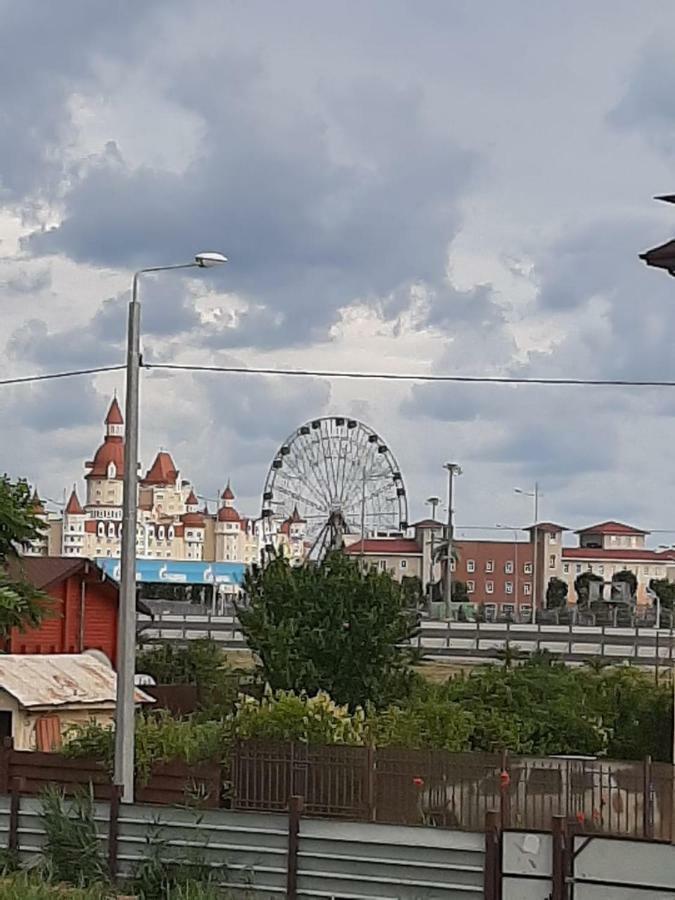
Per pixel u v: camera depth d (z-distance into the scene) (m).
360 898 16.95
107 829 18.73
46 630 40.56
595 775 23.59
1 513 24.98
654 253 20.53
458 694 33.16
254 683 37.31
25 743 33.56
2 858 19.20
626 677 34.06
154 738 25.12
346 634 35.16
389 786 24.05
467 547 166.12
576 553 175.75
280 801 24.42
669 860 15.24
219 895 17.28
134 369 21.92
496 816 16.19
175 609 97.75
